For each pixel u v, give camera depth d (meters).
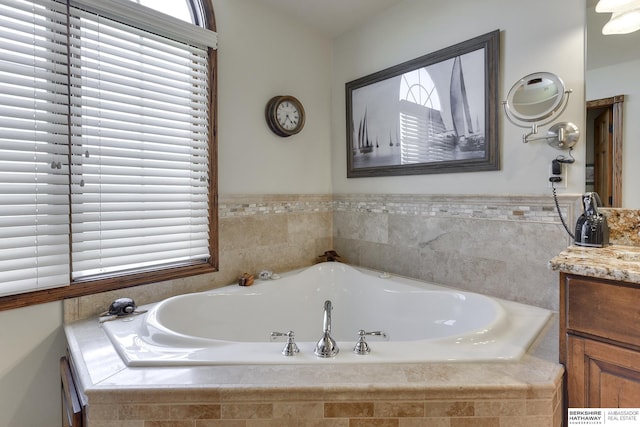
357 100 2.57
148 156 1.80
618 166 1.47
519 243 1.75
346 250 2.71
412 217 2.24
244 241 2.25
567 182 1.59
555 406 1.01
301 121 2.50
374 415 0.97
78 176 1.59
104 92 1.67
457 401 0.98
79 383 1.16
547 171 1.65
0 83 1.38
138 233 1.79
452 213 2.03
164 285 1.88
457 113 1.97
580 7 1.53
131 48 1.72
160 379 1.02
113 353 1.22
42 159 1.47
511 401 0.98
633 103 1.42
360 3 2.28
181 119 1.92
